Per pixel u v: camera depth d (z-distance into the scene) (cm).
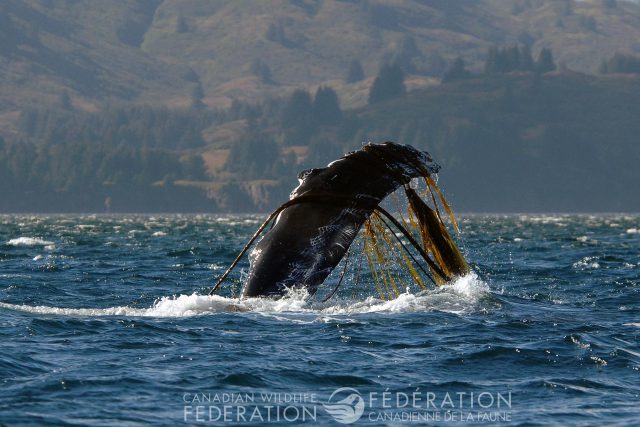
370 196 5491
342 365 4756
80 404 3975
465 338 5359
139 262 11500
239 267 10794
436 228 5597
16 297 7381
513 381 4519
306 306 5969
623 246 17025
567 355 4988
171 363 4734
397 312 6047
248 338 5303
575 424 3847
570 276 9631
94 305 7081
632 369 4750
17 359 4688
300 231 5550
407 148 5631
